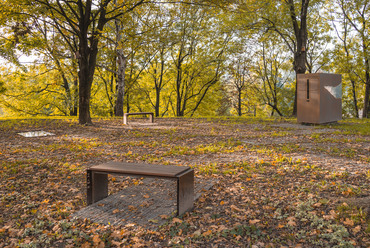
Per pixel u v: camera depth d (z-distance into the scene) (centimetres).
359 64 2647
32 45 1955
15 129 1429
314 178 588
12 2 1429
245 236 368
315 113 1573
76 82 3048
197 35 3038
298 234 366
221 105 3803
